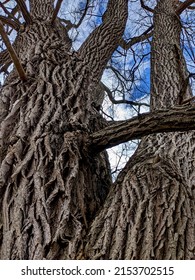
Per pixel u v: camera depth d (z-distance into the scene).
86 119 3.66
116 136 3.13
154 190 2.82
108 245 2.40
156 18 7.02
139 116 3.07
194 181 3.19
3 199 2.75
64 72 4.25
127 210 2.65
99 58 5.77
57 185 2.82
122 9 6.71
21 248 2.39
